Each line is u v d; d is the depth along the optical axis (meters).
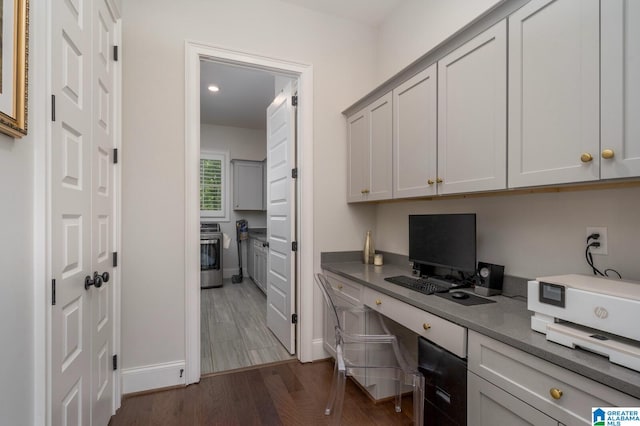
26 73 0.86
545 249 1.49
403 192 1.97
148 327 2.05
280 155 2.86
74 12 1.21
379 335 1.81
